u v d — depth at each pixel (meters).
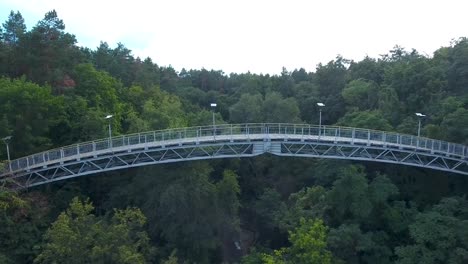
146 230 42.22
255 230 55.31
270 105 78.00
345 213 45.66
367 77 88.88
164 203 40.31
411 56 94.81
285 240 51.72
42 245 33.69
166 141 44.44
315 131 62.16
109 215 43.66
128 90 73.50
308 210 44.72
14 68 52.44
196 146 44.25
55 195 43.59
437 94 62.94
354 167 45.34
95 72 59.31
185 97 102.19
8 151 38.56
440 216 40.81
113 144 44.09
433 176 52.84
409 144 47.66
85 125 48.44
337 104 87.38
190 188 41.34
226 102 102.88
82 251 30.77
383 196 44.53
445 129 51.28
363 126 58.34
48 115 45.69
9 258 34.34
